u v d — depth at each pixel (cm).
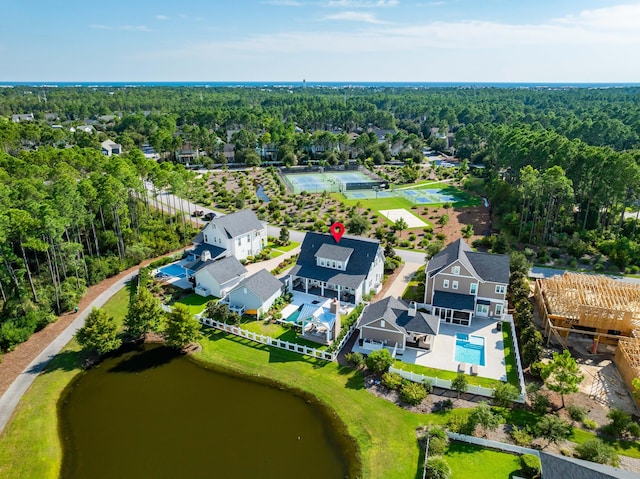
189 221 9094
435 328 4609
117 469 3259
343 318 5328
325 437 3584
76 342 4947
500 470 3141
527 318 4791
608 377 4225
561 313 4862
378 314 4703
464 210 9956
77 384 4291
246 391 4172
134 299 5122
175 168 9562
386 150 15850
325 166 14788
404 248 7744
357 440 3531
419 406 3862
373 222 9131
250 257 7256
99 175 7000
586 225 8144
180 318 4716
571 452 3275
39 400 4031
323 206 10462
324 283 5856
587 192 8150
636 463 3194
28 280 5916
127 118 19525
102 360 4672
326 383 4228
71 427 3712
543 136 10281
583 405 3834
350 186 12281
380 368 4216
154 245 7462
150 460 3338
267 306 5531
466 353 4628
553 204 8331
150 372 4472
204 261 6481
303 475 3195
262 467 3269
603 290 5131
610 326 4581
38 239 5044
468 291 5256
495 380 4178
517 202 9238
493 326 5122
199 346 4897
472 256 5456
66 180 5988
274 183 12694
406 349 4691
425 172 13988
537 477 3038
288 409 3919
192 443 3509
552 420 3391
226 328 5153
